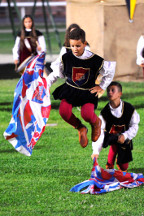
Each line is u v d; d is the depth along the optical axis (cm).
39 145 1927
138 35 3688
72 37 1132
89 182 1375
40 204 1280
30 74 1223
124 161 1480
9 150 1870
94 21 3631
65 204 1278
